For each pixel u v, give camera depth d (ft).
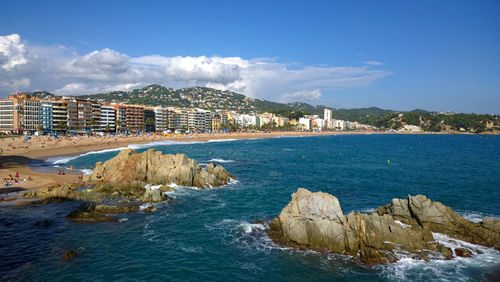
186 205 158.81
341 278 92.17
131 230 124.36
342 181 232.73
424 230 114.52
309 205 112.57
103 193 173.06
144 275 91.76
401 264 98.78
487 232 113.09
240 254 106.32
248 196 180.14
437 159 388.16
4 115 579.07
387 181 233.76
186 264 98.99
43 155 354.95
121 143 521.24
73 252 102.42
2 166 271.28
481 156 428.56
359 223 108.47
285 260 102.17
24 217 134.31
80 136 575.38
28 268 93.25
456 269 96.68
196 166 211.82
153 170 205.87
